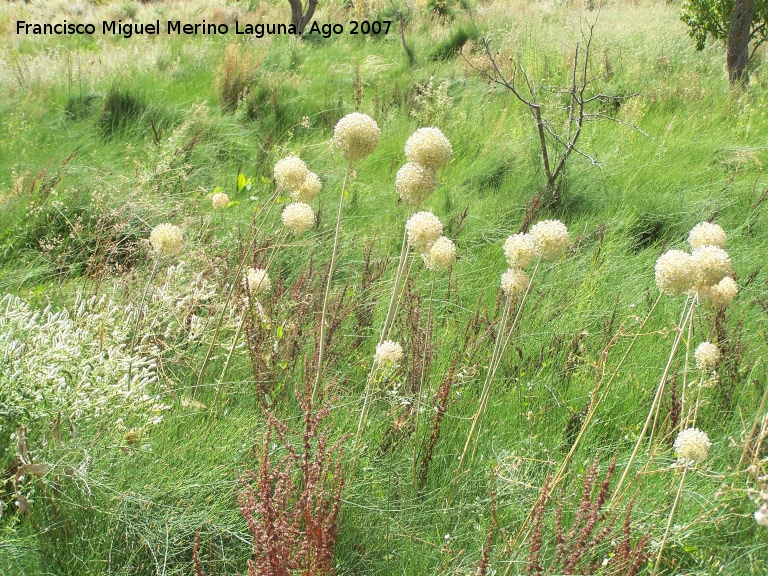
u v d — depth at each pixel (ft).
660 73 32.42
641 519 8.28
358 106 28.68
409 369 10.85
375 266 15.33
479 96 30.07
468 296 15.11
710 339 11.64
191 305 11.96
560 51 34.17
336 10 56.95
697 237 8.63
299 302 12.23
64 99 28.17
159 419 9.09
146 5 63.10
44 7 60.49
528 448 10.12
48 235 16.61
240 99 29.37
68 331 9.80
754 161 22.61
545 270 15.64
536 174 21.44
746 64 32.58
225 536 8.09
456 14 51.57
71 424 8.50
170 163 20.31
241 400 10.76
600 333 13.14
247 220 17.88
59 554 7.80
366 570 8.09
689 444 6.98
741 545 8.39
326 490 8.26
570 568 6.74
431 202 20.13
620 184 20.89
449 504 8.93
